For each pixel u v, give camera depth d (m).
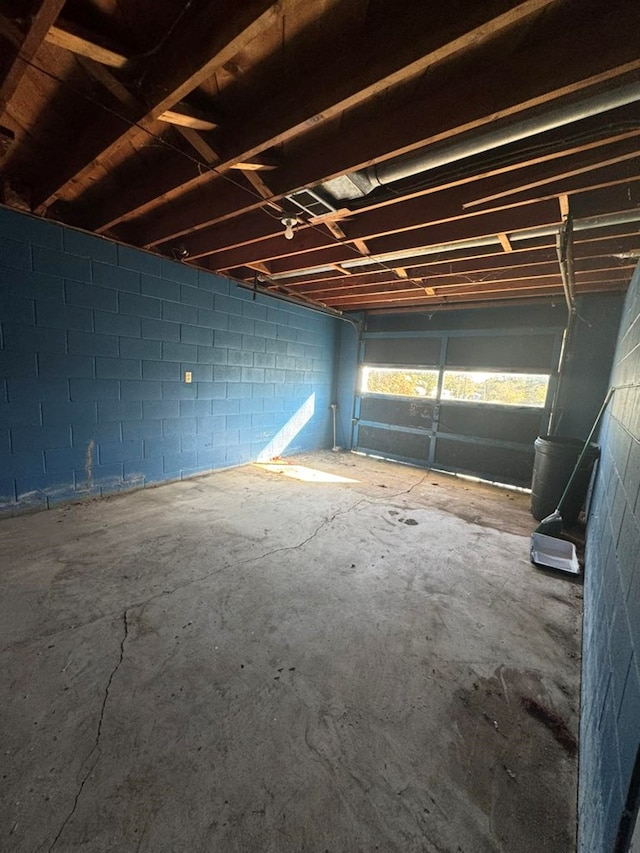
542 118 1.45
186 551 2.58
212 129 1.75
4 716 1.32
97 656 1.61
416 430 5.63
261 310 4.88
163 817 1.05
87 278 3.15
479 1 1.09
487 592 2.26
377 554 2.69
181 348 4.00
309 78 1.49
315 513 3.42
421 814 1.09
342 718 1.38
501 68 1.38
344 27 1.29
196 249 3.42
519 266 3.31
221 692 1.46
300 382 5.73
